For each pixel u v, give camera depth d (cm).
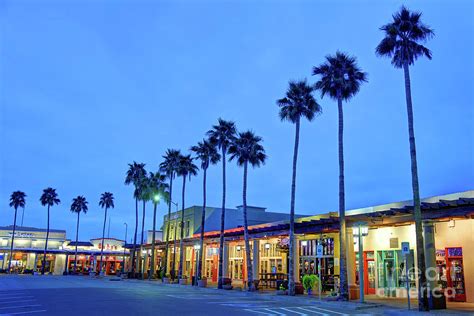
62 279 5122
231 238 4084
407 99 2017
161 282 4478
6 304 1862
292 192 2795
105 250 9062
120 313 1550
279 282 3028
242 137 3494
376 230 2780
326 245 3200
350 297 2419
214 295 2752
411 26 2045
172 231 6531
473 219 2202
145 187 6244
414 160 1942
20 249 8150
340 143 2472
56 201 9175
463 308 1897
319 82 2612
